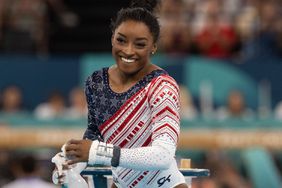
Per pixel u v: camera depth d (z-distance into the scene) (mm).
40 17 30125
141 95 9289
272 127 23312
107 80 9594
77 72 26469
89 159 8695
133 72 9281
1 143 23156
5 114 23859
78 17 33781
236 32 29000
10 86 26531
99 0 34531
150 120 9273
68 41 32812
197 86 26188
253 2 29922
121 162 8719
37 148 23141
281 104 26266
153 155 8742
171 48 28469
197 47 28641
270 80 26469
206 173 10055
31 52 29312
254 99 26406
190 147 23125
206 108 26000
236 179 21562
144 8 9633
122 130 9383
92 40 33000
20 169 18297
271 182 22672
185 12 29234
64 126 23219
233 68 26328
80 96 25250
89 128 9812
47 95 26438
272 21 29453
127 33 9109
